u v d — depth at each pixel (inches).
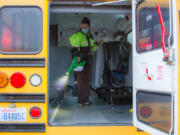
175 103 72.7
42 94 96.8
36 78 97.1
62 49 210.8
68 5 109.7
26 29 100.7
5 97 96.5
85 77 169.9
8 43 99.8
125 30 195.6
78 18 199.0
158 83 83.6
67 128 98.9
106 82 168.7
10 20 101.0
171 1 74.8
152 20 90.1
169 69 76.3
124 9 112.3
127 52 173.8
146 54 93.3
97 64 174.7
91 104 176.4
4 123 96.5
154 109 88.0
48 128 97.9
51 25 202.1
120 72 169.9
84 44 161.2
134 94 104.3
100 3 102.0
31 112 96.9
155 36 87.0
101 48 175.6
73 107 161.2
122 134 101.0
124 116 127.4
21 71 97.3
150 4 92.1
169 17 77.2
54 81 204.8
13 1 100.9
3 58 97.5
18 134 97.0
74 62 162.7
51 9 109.2
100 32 219.9
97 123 102.3
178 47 73.0
